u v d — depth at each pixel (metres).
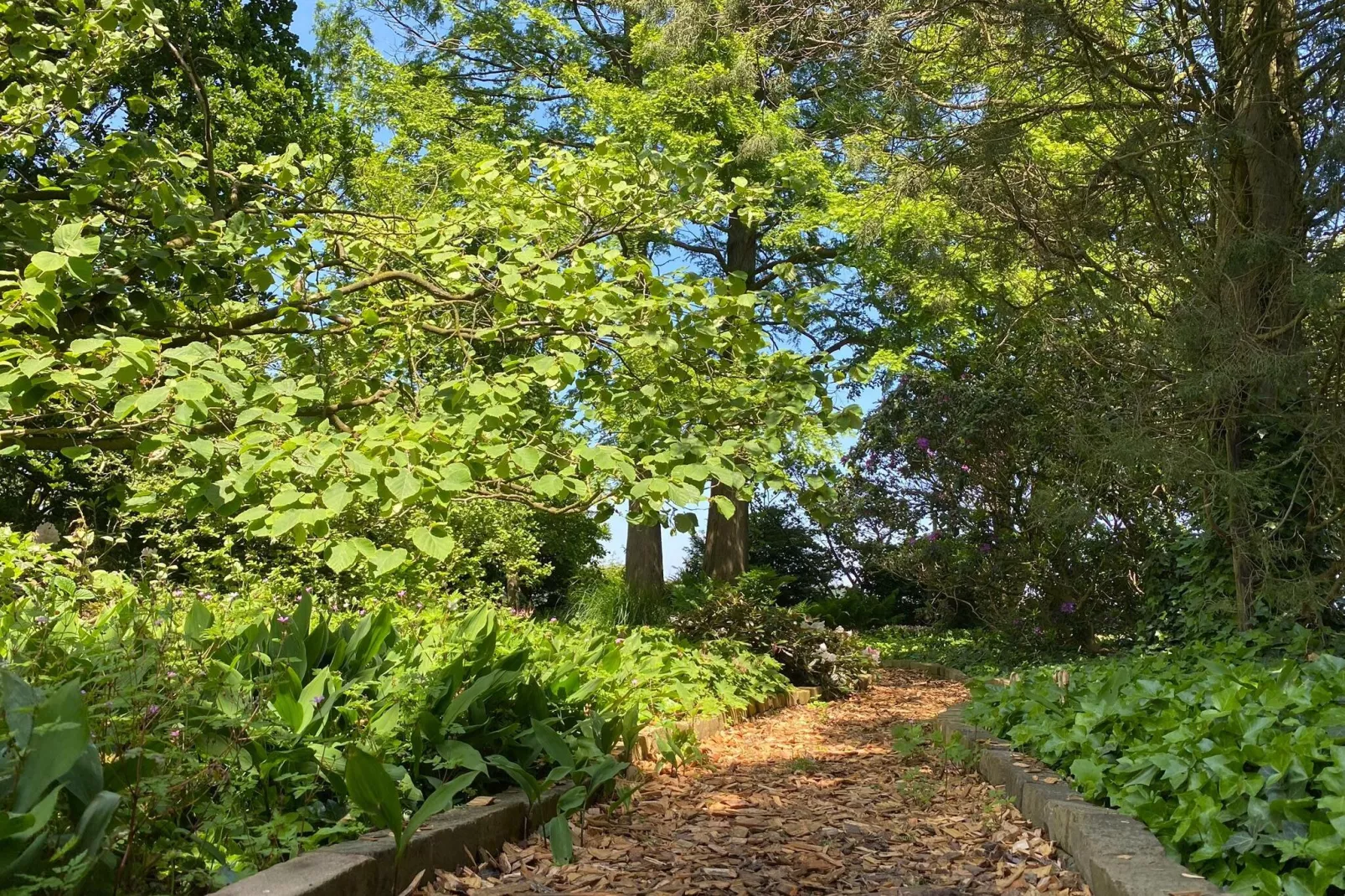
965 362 14.72
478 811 3.37
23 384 3.00
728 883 3.31
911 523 12.41
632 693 5.59
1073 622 10.76
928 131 7.33
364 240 4.87
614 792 4.34
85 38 4.30
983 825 4.00
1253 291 5.87
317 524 2.87
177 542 7.79
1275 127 6.12
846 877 3.44
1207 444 6.14
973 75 7.43
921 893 3.23
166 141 4.55
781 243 14.37
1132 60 6.68
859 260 13.72
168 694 2.82
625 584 12.29
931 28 7.31
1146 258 6.75
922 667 11.88
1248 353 5.47
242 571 7.58
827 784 5.09
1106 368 7.01
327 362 4.68
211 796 2.79
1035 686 5.33
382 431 3.09
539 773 4.07
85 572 5.71
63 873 2.14
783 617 9.79
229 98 11.75
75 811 2.27
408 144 14.35
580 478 3.79
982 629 13.49
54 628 3.70
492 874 3.21
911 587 18.56
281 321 4.46
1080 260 7.00
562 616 11.15
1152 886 2.63
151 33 4.58
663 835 3.88
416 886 2.89
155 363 3.10
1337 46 5.42
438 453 3.15
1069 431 7.08
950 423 11.32
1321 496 5.91
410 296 4.58
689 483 3.60
